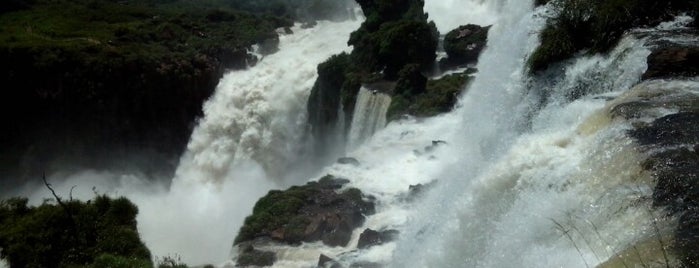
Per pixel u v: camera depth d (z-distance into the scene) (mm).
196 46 52062
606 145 13172
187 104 48812
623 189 11586
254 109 45969
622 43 19125
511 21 29109
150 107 47812
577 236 11273
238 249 19188
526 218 12797
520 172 14312
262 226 19672
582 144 14055
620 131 13344
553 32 21438
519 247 12312
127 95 47094
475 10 44250
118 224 19469
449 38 36719
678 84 15930
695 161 11539
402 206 19797
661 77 16625
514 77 22547
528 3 26469
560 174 13258
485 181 14812
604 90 19047
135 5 70875
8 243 18000
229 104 47281
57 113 46656
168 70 47625
